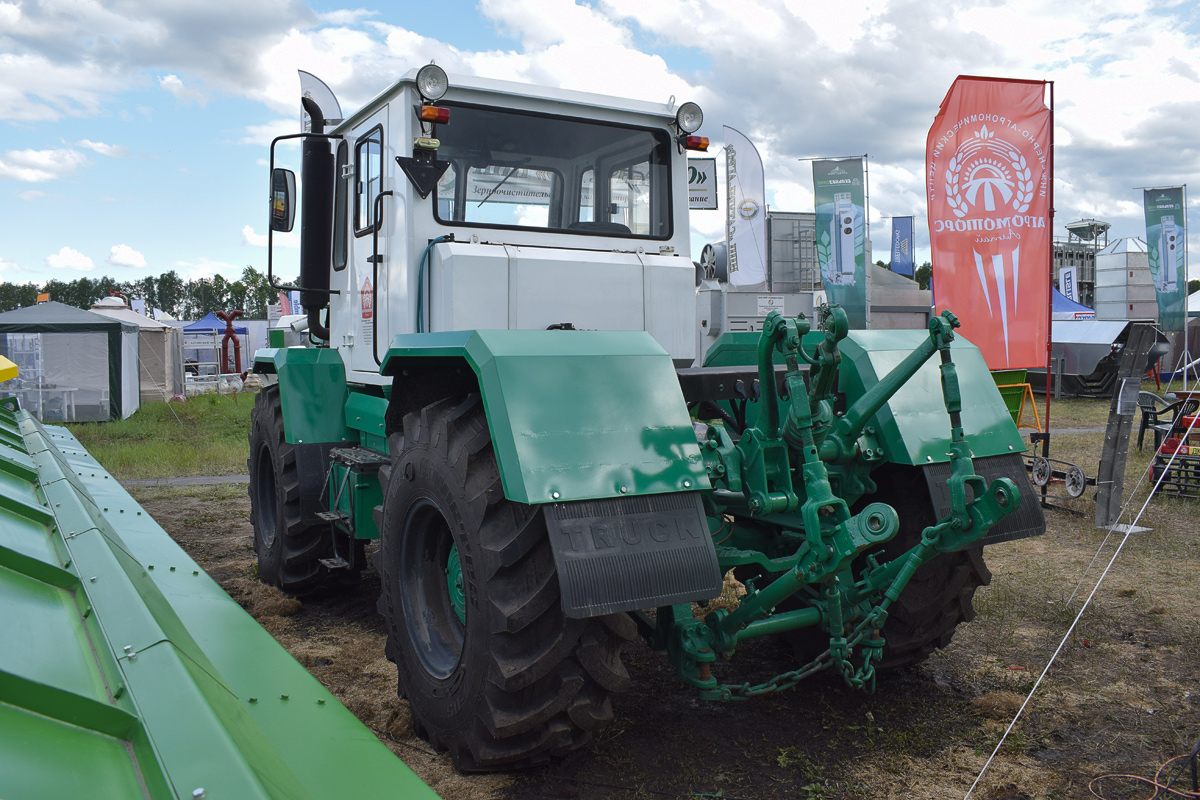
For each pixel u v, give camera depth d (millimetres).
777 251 17297
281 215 4223
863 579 2691
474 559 2484
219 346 28844
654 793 2584
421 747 2906
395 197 3615
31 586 1460
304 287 4227
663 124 3928
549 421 2311
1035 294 7273
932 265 7414
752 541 3270
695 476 2406
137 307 28750
